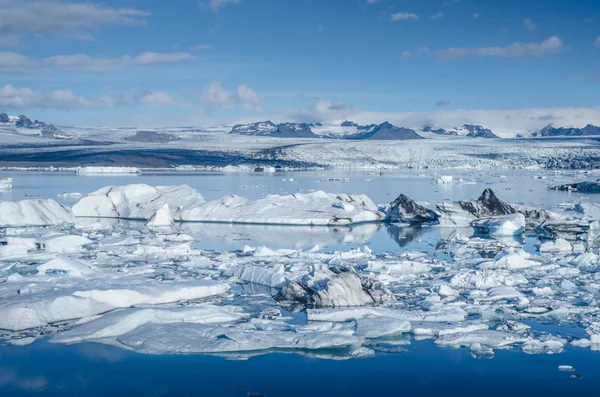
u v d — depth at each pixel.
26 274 20.27
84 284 17.11
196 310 15.12
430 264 22.45
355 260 23.33
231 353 12.95
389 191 66.88
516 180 94.62
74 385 11.35
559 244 26.62
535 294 17.81
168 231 32.97
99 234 30.64
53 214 35.47
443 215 35.84
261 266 20.75
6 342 13.45
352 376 11.85
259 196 57.78
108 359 12.55
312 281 17.62
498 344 13.46
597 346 13.32
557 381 11.59
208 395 11.04
